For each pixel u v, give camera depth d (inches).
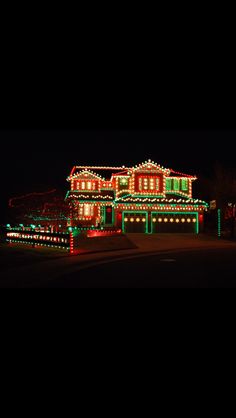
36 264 701.3
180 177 1743.4
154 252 965.2
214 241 1306.6
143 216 1600.6
